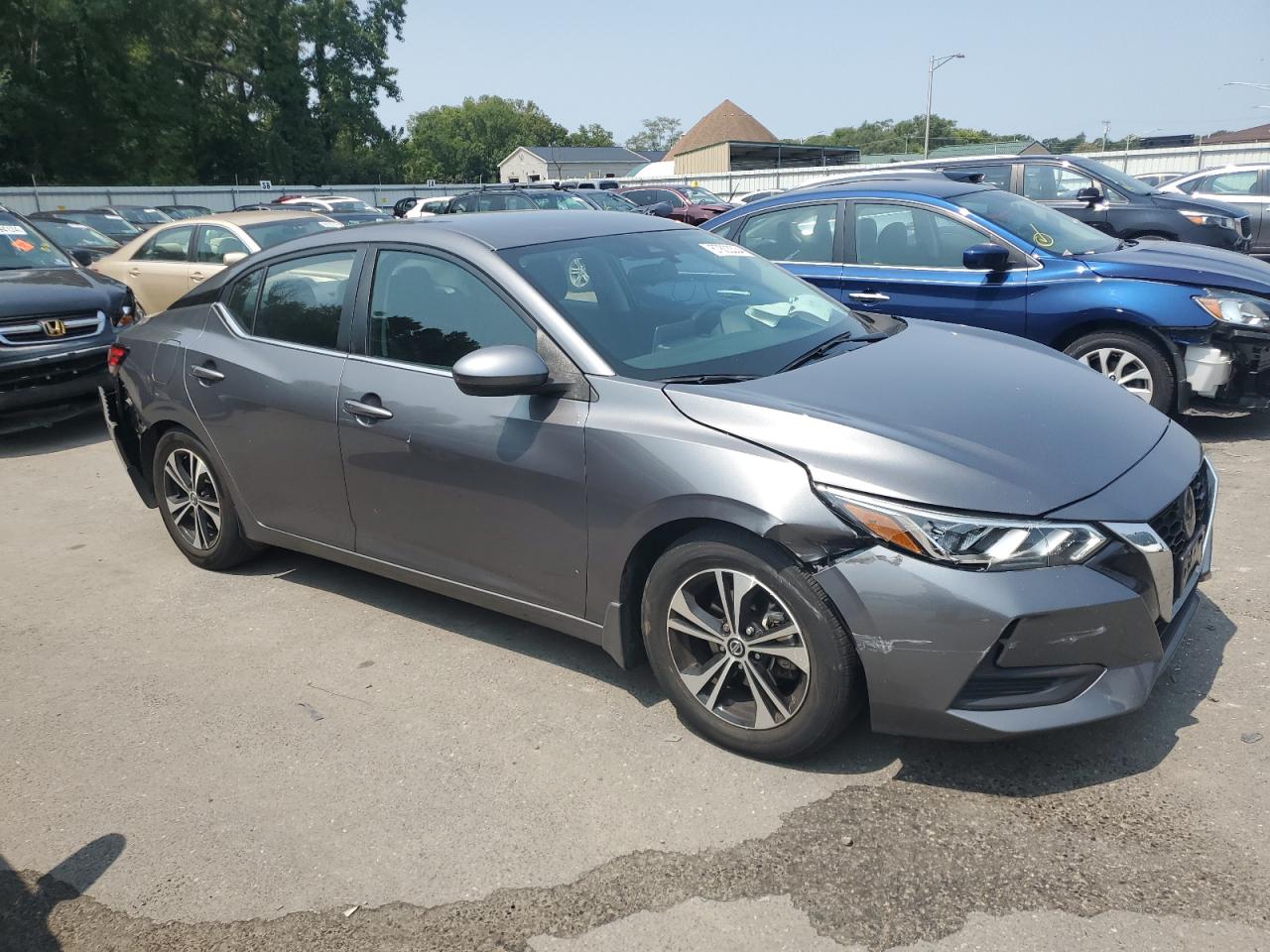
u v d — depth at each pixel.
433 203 21.47
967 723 2.61
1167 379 5.91
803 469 2.74
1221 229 10.63
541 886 2.53
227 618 4.25
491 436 3.35
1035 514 2.58
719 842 2.64
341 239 4.04
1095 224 11.24
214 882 2.63
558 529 3.24
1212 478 3.28
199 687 3.66
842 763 2.96
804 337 3.64
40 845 2.83
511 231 3.77
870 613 2.63
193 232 10.50
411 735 3.27
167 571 4.82
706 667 3.02
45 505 6.01
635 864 2.58
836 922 2.33
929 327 4.08
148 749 3.28
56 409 7.43
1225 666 3.33
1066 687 2.61
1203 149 26.02
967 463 2.69
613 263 3.72
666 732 3.20
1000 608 2.52
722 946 2.29
